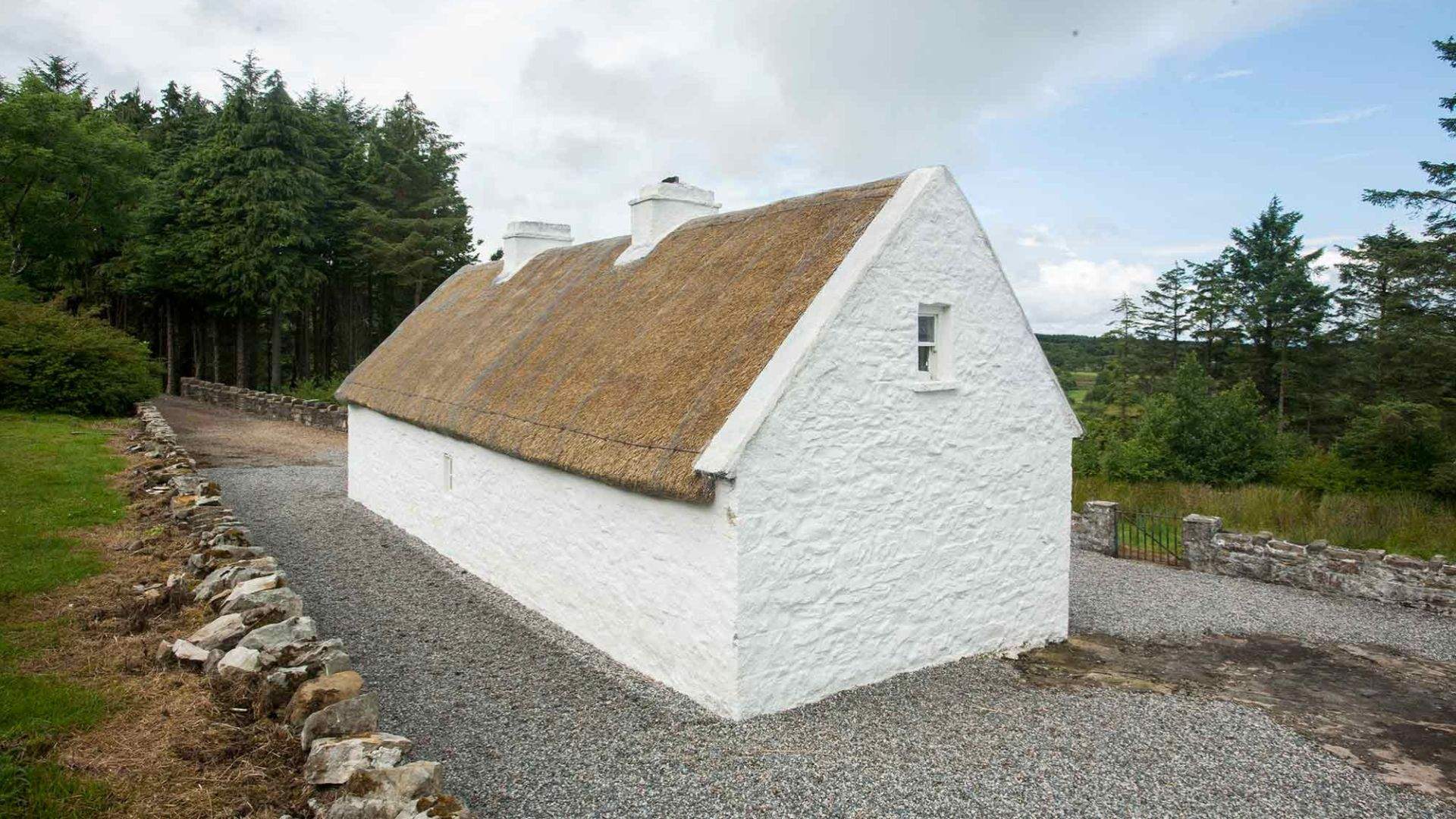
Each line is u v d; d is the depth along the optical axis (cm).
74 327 2559
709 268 1064
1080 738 734
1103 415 3691
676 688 819
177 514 1110
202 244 3781
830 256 881
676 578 810
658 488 782
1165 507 1847
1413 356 2578
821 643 808
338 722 538
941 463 909
